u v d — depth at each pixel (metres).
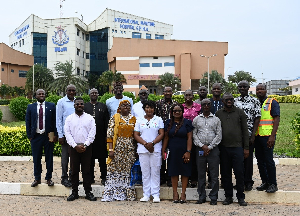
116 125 5.46
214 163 5.11
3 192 5.93
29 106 5.86
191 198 5.52
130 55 54.41
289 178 6.52
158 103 6.04
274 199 5.32
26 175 6.91
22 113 20.38
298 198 5.23
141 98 6.20
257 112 5.38
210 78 50.50
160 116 5.91
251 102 5.45
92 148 5.93
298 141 8.38
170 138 5.29
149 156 5.36
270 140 5.23
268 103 5.40
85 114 5.45
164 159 5.41
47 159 5.84
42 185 5.86
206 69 55.00
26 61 62.53
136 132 5.41
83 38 70.00
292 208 4.82
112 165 5.46
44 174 7.02
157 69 55.12
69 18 65.69
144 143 5.26
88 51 70.94
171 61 55.03
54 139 5.87
